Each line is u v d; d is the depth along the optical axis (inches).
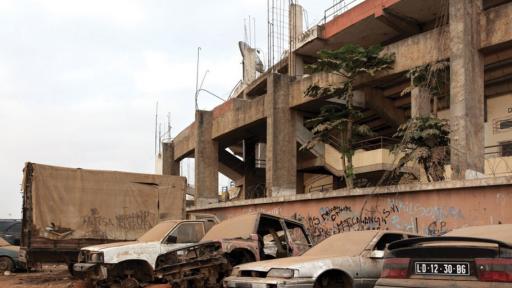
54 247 628.1
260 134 1217.4
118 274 485.7
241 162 1401.3
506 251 201.0
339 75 868.6
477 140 629.9
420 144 666.8
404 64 784.9
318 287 337.7
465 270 206.5
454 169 616.7
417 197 574.9
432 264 215.8
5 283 600.1
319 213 703.1
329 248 378.6
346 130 854.5
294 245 497.4
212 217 601.3
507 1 842.8
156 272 467.8
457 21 649.0
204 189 1202.0
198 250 479.8
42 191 631.8
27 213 623.8
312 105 967.6
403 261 224.1
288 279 326.0
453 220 533.6
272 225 516.1
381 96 977.5
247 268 354.6
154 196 708.0
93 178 668.7
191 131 1337.4
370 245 366.9
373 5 948.0
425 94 725.3
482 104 655.1
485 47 655.8
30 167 631.2
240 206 880.9
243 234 488.1
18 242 914.1
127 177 692.1
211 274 475.8
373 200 625.3
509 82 836.0
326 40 1070.4
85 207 657.0
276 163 964.6
